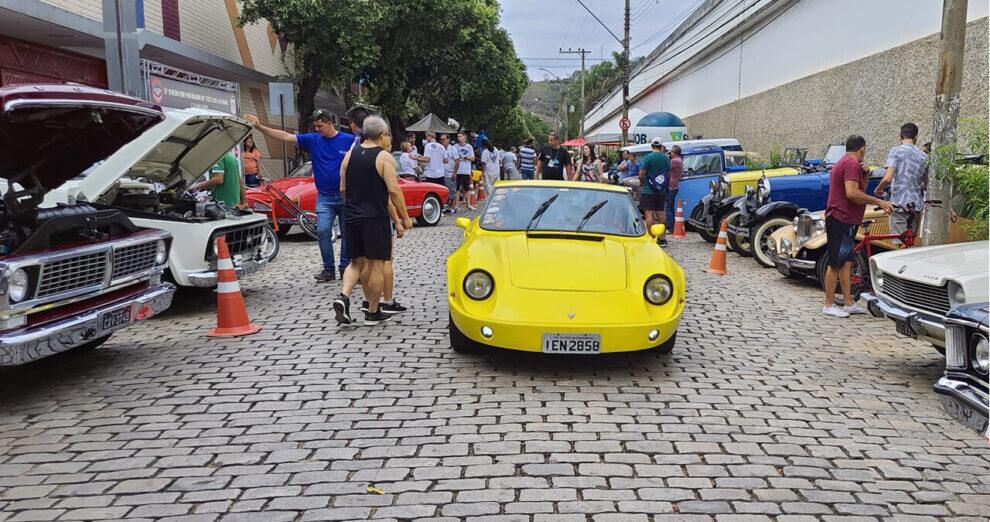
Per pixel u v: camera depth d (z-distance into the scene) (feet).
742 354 19.51
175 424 14.11
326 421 14.28
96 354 18.88
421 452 12.85
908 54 51.01
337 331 20.97
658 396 15.97
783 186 35.65
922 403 15.96
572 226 20.10
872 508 11.13
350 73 68.39
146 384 16.47
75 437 13.50
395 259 33.88
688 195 49.19
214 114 22.03
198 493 11.30
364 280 21.16
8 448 13.00
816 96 67.15
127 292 17.30
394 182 20.72
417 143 116.47
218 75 66.18
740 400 15.87
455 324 17.79
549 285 17.11
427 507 10.88
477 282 17.17
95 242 16.02
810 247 27.53
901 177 26.78
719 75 99.81
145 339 20.38
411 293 26.08
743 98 88.89
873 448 13.46
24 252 14.28
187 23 57.41
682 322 23.11
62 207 16.35
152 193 23.68
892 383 17.31
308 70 67.56
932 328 16.20
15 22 38.55
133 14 32.58
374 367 17.67
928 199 25.98
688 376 17.46
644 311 16.85
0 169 15.57
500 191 21.83
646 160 42.24
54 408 14.98
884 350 20.22
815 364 18.75
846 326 22.97
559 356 18.81
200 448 13.00
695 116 112.57
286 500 11.07
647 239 20.12
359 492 11.35
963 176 25.13
